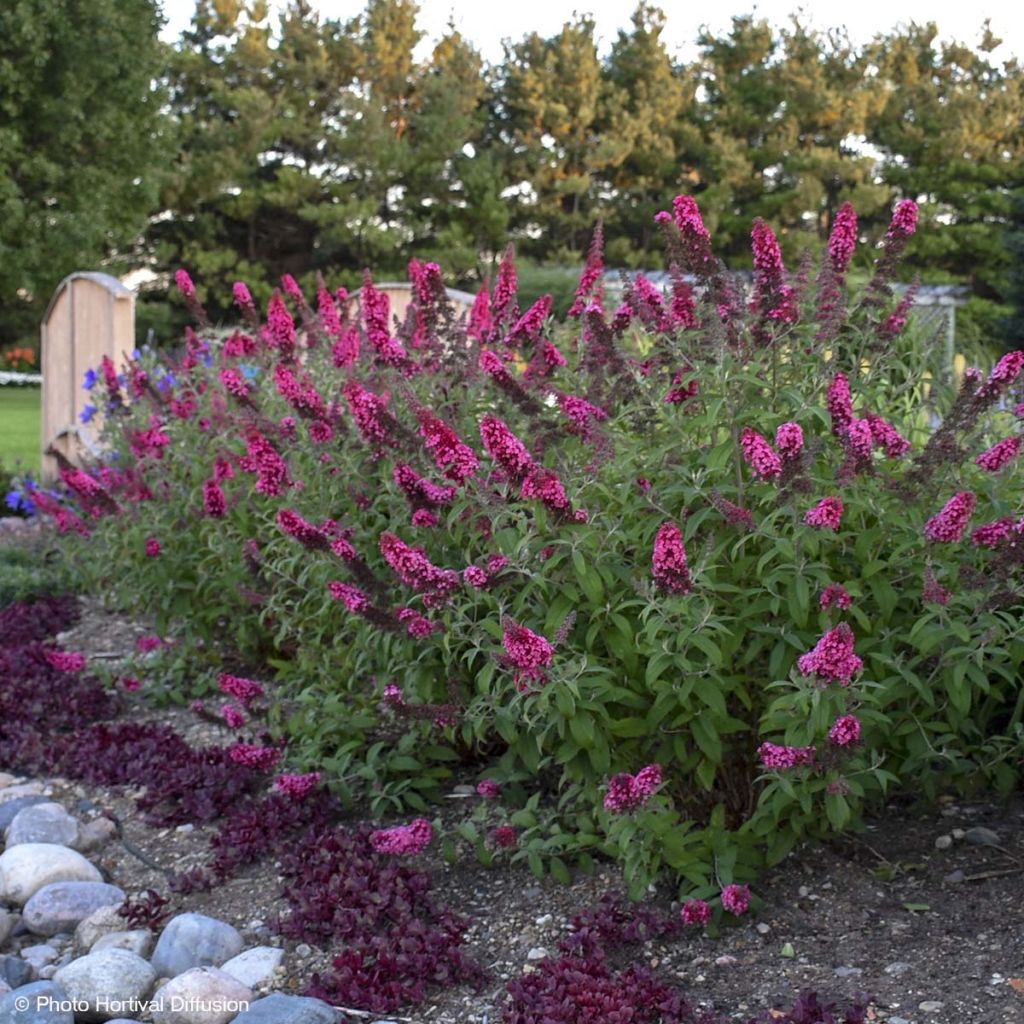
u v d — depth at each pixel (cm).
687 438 352
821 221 4091
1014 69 4503
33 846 409
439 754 427
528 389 402
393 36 4119
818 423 362
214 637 592
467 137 4009
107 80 2873
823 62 4266
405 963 324
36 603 745
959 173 3975
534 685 328
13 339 3278
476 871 383
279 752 441
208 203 3722
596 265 454
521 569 341
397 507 428
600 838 373
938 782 389
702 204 3859
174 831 438
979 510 369
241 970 333
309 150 3934
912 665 342
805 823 365
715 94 4378
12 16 2678
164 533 570
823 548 345
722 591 336
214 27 4003
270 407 538
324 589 452
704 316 358
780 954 326
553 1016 294
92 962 331
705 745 340
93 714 554
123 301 1045
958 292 3170
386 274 3669
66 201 2864
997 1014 287
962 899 349
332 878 365
